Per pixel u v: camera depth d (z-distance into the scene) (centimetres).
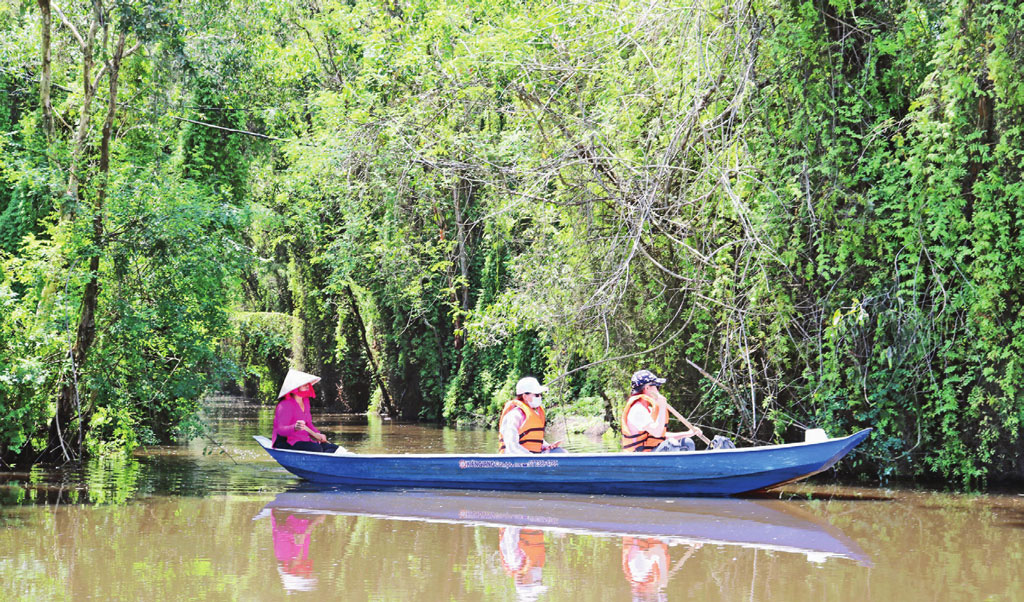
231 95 1861
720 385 1048
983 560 629
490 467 974
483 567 610
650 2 1130
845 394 1016
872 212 998
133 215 1321
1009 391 914
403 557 641
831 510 836
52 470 1184
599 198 1162
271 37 2234
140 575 589
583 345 1229
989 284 920
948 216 952
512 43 1327
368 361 2945
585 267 1191
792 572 594
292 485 1034
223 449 1416
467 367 2391
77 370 1270
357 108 1842
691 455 915
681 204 1062
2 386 1136
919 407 994
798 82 1020
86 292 1282
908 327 977
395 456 1009
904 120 969
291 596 538
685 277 1070
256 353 3322
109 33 1539
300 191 2248
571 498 924
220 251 1441
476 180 1355
